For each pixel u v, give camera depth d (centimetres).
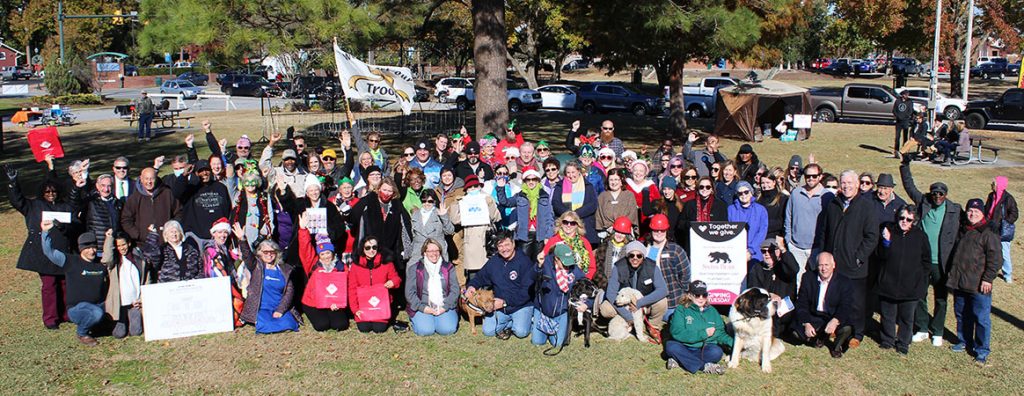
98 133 2697
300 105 3603
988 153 2286
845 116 3316
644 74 6956
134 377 748
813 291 805
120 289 835
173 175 992
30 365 769
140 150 2245
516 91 3906
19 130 2902
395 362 785
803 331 812
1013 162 2100
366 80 1371
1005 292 1026
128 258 842
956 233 820
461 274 1050
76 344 825
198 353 804
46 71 4600
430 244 843
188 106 4084
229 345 825
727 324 816
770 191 941
